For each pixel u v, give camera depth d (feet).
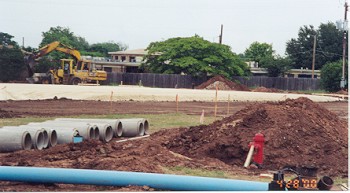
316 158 58.80
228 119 67.26
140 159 53.57
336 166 57.21
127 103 153.17
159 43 291.58
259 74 339.36
